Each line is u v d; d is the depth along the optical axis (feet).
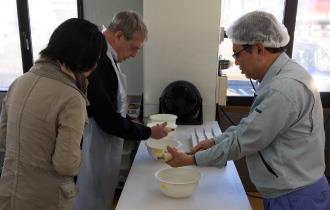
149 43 7.24
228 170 4.92
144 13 7.09
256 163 4.11
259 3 8.65
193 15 7.07
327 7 8.67
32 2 9.26
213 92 7.47
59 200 4.09
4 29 9.52
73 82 3.98
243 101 9.15
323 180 4.09
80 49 3.79
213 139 4.87
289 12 8.64
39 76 3.90
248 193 9.14
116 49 5.44
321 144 4.00
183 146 5.85
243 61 4.22
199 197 4.14
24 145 3.91
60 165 3.82
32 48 9.60
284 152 3.86
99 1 8.91
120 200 4.03
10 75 9.87
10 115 4.00
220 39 7.39
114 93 5.38
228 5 8.48
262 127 3.72
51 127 3.81
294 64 4.02
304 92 3.76
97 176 5.63
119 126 5.06
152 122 6.50
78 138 3.88
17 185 4.01
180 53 7.28
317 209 3.94
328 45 8.95
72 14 9.27
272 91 3.71
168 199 4.08
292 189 3.87
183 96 7.02
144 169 4.92
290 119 3.70
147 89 7.50
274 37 3.94
